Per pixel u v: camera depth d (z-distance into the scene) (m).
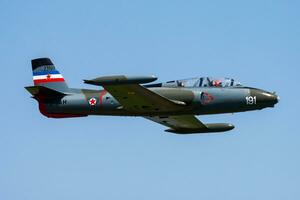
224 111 103.25
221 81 103.38
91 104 106.19
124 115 106.12
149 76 91.38
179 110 103.31
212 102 102.38
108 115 106.94
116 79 91.88
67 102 107.50
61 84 113.00
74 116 108.94
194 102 102.06
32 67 115.06
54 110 108.25
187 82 103.88
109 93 97.56
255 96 102.06
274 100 102.06
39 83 114.00
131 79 91.62
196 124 114.38
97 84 92.50
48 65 114.31
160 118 110.44
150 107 102.69
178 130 117.12
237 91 102.50
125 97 99.00
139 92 97.25
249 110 103.44
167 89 102.69
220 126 115.88
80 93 107.56
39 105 109.00
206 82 103.56
